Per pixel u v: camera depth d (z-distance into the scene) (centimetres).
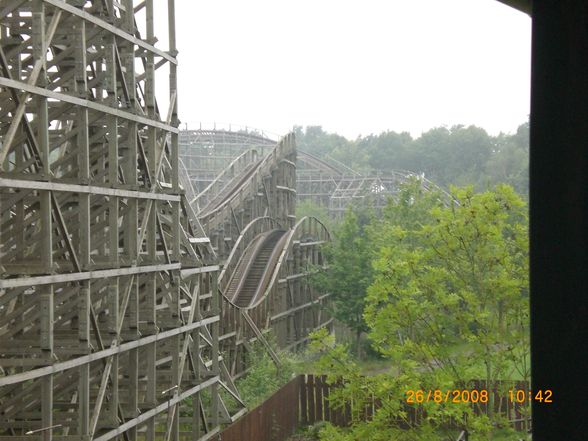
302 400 2692
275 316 3859
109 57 1541
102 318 1772
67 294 1560
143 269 1677
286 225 5562
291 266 4438
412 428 1411
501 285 1367
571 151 411
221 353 2845
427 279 1465
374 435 1391
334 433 1455
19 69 1525
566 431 407
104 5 1563
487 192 1448
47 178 1259
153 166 1772
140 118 1661
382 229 4134
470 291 1453
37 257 1516
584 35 406
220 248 4353
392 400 1402
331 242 4438
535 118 419
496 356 1411
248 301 3831
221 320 2958
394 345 1464
